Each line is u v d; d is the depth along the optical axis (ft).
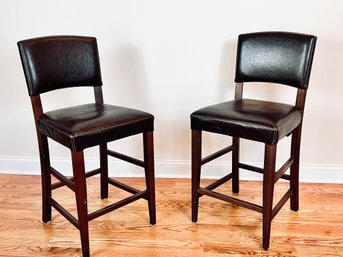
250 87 6.72
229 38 6.49
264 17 6.31
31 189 6.89
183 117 7.05
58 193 6.69
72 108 5.44
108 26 6.62
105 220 5.82
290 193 5.67
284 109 5.21
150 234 5.46
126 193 6.72
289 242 5.22
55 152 7.45
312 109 6.69
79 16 6.60
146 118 5.07
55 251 5.09
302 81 5.36
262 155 7.09
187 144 7.20
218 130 5.01
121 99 7.04
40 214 6.01
